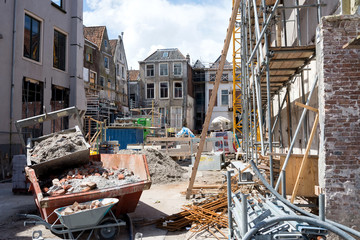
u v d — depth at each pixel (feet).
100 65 112.06
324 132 16.46
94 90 106.52
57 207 17.28
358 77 16.37
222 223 19.81
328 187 16.19
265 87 36.81
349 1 18.62
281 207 14.44
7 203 28.04
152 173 41.24
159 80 137.28
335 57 16.53
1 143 43.06
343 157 16.20
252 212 14.39
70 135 26.81
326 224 10.94
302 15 29.86
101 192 18.08
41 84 52.47
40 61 51.98
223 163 49.52
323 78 16.60
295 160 19.99
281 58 23.94
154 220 21.67
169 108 135.74
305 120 27.84
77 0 61.36
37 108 51.78
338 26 16.60
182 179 41.57
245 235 10.83
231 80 135.54
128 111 134.82
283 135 38.37
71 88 59.98
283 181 18.57
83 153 23.36
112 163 25.90
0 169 41.98
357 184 16.05
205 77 137.90
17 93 46.44
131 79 152.25
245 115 37.60
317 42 17.56
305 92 28.04
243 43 38.34
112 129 85.87
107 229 17.38
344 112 16.33
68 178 20.56
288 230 12.06
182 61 136.56
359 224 15.84
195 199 28.60
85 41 100.94
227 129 94.48
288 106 34.27
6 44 44.65
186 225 20.39
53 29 55.31
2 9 44.14
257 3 41.45
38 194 17.11
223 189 29.60
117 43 130.41
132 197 19.84
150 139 64.90
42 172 22.57
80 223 16.24
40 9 51.72
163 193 32.45
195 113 148.05
